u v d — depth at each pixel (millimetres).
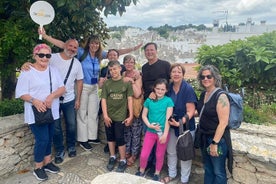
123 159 3916
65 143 4547
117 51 4383
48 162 3766
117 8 4324
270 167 3035
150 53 3660
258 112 5262
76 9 3863
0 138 3494
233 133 3764
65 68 3857
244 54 5828
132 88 3777
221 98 2848
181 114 3428
